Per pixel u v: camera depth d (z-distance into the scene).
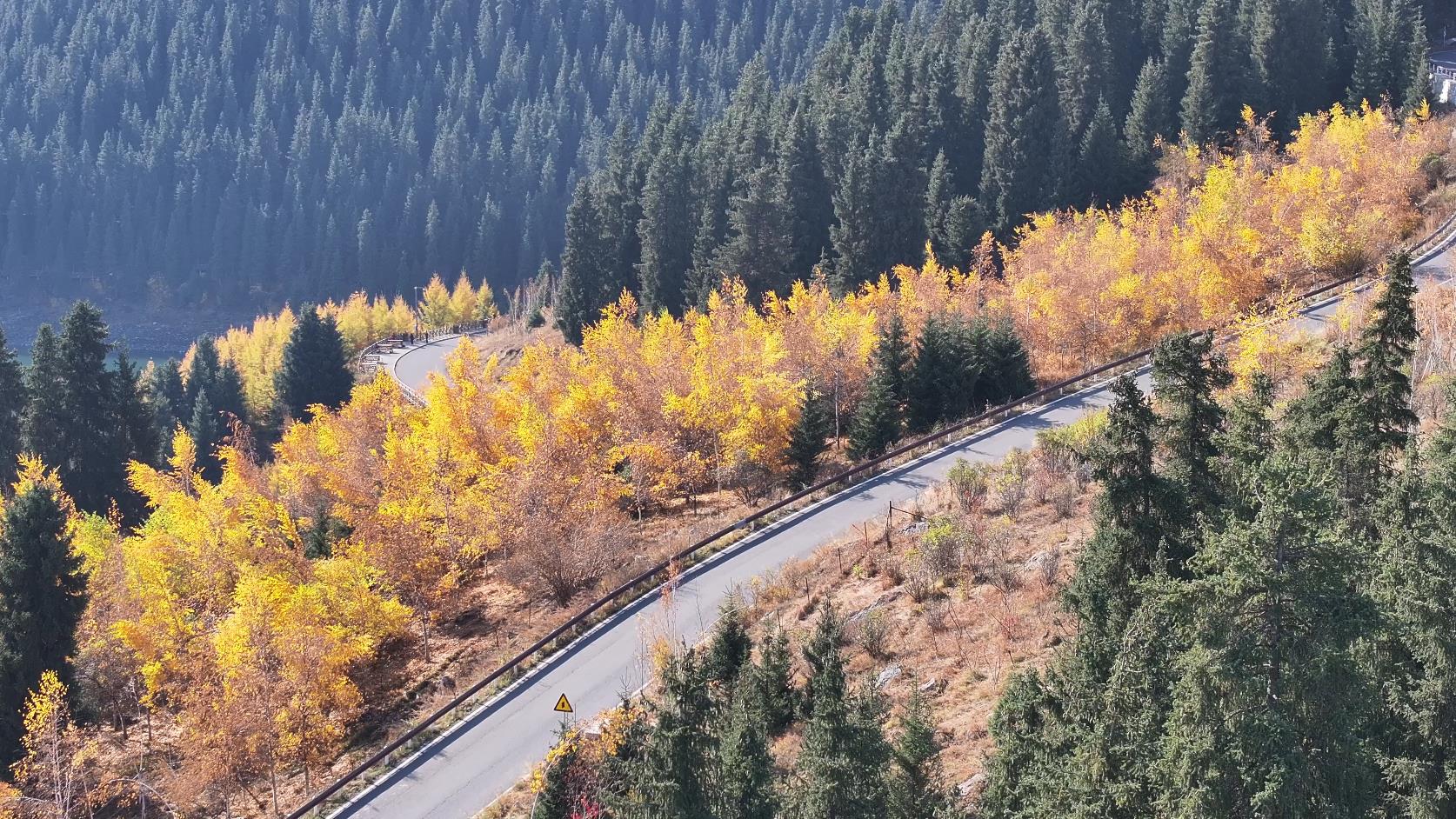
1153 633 18.81
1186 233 58.62
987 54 90.81
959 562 32.19
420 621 39.66
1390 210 59.50
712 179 88.06
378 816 26.92
